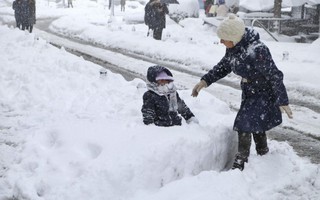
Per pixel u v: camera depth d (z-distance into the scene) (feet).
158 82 16.19
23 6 62.08
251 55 14.79
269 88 15.35
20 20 62.64
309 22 73.05
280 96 14.76
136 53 49.88
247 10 80.23
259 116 15.24
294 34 71.05
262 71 14.82
